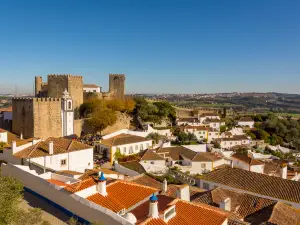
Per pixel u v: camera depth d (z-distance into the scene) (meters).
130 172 51.19
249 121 152.00
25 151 42.06
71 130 77.62
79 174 38.56
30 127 71.50
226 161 73.31
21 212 20.03
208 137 115.75
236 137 120.56
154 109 109.88
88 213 22.83
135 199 25.59
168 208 21.39
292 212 31.47
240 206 32.53
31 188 29.42
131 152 70.50
